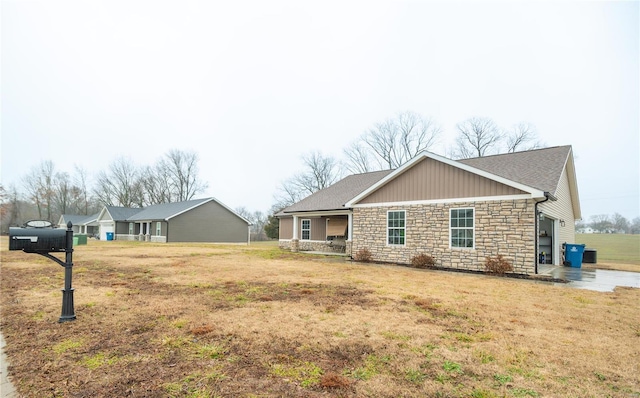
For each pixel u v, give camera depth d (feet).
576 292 26.32
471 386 10.54
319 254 63.05
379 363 12.30
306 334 15.40
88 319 17.92
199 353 13.21
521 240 36.55
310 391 10.20
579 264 45.85
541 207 38.73
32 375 11.39
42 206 189.98
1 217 173.88
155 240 120.88
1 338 15.11
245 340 14.64
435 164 44.09
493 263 37.45
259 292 25.25
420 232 44.86
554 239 47.29
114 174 181.98
